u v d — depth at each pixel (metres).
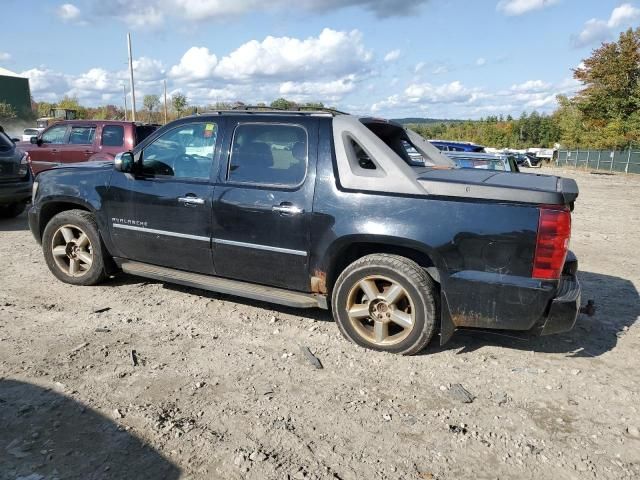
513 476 2.78
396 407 3.42
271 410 3.33
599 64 46.03
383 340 4.21
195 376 3.74
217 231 4.71
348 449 2.96
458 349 4.34
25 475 2.66
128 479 2.66
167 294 5.49
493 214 3.77
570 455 2.97
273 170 4.52
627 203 16.81
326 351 4.23
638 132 42.66
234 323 4.76
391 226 4.00
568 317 3.79
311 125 4.41
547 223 3.66
